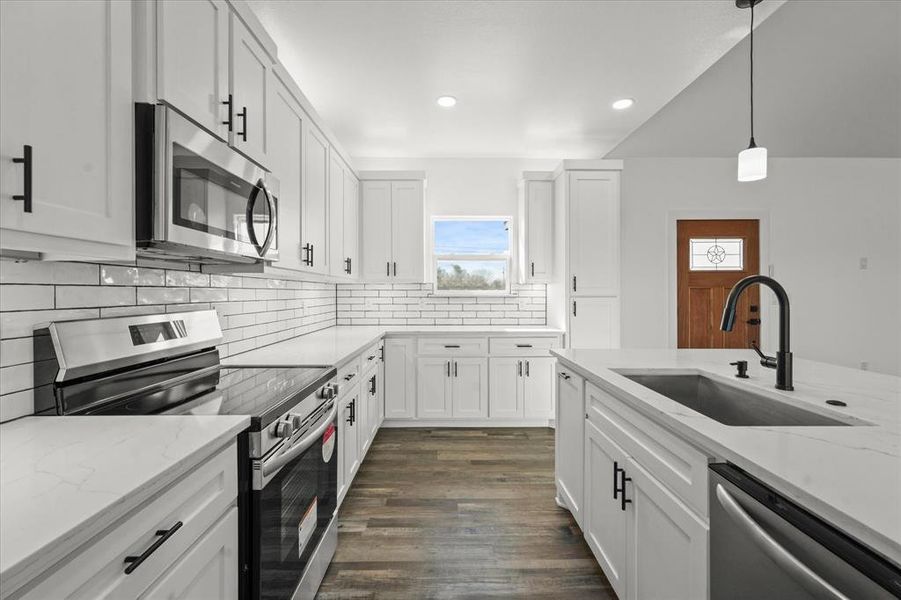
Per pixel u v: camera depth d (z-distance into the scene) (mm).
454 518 2180
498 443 3283
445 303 4195
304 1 1938
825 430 939
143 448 835
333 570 1771
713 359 1973
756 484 812
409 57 2416
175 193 1105
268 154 1770
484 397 3641
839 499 620
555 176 3842
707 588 945
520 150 3984
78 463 761
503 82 2709
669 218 3914
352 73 2586
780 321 1367
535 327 3996
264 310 2494
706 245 3934
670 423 1064
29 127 750
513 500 2373
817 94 3297
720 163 3918
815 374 1599
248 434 1079
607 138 3674
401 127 3428
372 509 2271
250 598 1074
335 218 2949
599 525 1643
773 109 3496
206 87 1312
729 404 1566
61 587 563
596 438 1656
